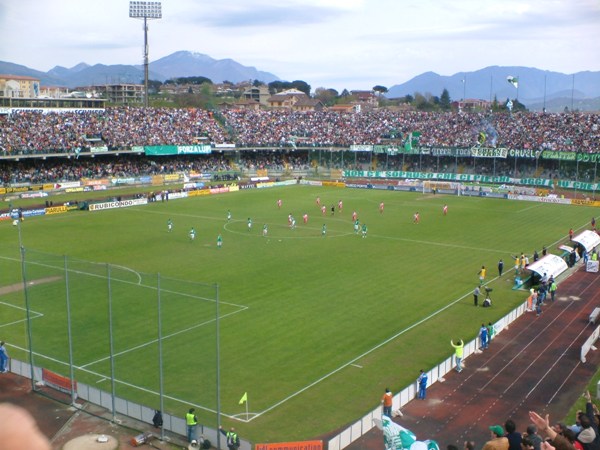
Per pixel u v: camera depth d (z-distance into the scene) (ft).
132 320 158.20
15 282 195.31
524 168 475.31
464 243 264.31
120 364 131.23
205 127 533.96
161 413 102.53
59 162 449.89
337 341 146.51
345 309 171.22
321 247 256.32
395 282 200.13
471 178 472.44
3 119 428.15
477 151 458.91
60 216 335.88
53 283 193.67
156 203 390.21
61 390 118.01
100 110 498.28
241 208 369.50
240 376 125.90
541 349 141.28
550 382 122.21
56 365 131.64
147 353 137.08
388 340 147.54
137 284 192.24
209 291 185.98
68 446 97.35
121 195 404.77
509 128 504.43
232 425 105.60
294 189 469.16
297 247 256.32
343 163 536.42
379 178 505.25
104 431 103.24
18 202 368.89
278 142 533.96
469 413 108.99
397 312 169.17
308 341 146.10
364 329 155.12
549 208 372.38
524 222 319.47
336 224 313.12
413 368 131.03
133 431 103.30
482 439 99.66
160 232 289.33
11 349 140.77
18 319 160.56
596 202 378.53
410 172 498.28
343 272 212.64
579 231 292.20
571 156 416.46
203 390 119.24
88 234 282.97
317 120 583.17
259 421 107.04
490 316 166.20
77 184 417.69
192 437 98.94
